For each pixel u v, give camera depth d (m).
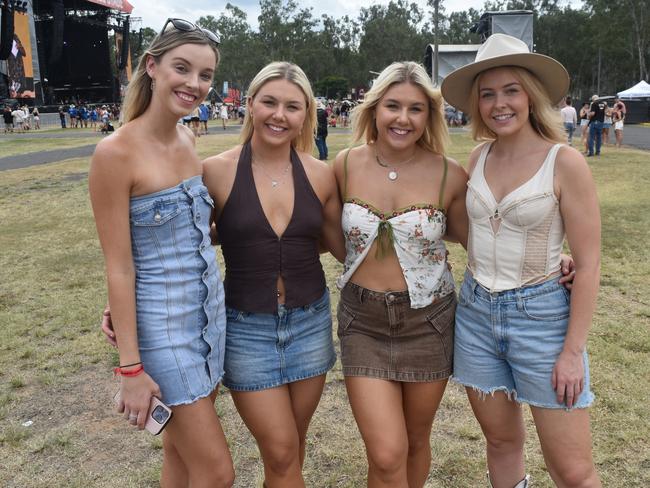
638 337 4.39
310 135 2.52
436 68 20.09
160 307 2.06
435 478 2.97
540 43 69.50
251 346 2.35
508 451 2.46
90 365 4.33
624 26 56.03
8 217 9.62
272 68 2.32
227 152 2.40
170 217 2.04
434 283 2.39
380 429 2.28
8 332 4.89
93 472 3.10
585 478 2.18
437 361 2.42
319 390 2.51
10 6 36.91
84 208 10.20
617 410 3.45
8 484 3.01
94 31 49.72
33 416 3.65
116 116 44.97
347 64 88.75
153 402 2.04
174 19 2.05
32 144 25.25
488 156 2.31
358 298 2.44
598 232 2.08
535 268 2.15
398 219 2.37
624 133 25.94
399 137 2.37
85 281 6.20
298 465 2.44
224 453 2.19
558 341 2.15
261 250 2.30
